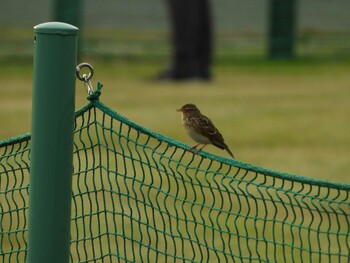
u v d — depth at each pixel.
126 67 38.97
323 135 23.31
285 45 43.50
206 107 28.28
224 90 32.78
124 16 55.44
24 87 31.36
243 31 52.59
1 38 47.12
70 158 6.33
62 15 40.75
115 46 43.94
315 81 35.28
